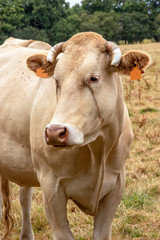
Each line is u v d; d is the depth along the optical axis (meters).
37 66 3.20
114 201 3.45
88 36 2.92
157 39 86.06
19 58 4.07
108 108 2.82
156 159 6.45
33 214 4.94
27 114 3.54
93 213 3.38
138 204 4.96
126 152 3.45
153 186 5.39
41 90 3.45
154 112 9.47
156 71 16.23
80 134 2.61
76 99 2.67
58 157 3.12
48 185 3.28
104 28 78.88
